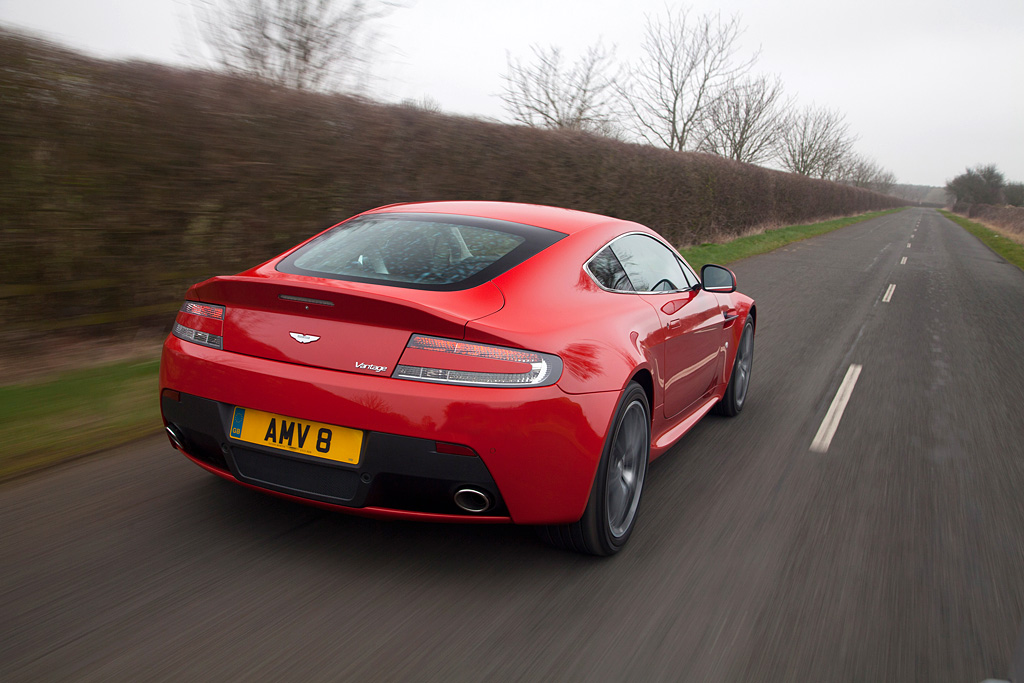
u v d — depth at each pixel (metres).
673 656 2.12
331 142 6.74
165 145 5.30
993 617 2.49
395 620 2.20
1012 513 3.47
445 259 2.65
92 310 5.07
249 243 6.10
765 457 4.06
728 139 33.59
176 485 3.11
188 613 2.16
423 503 2.32
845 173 76.19
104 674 1.86
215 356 2.42
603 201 13.41
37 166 4.61
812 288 12.68
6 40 4.39
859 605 2.51
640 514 3.17
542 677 1.98
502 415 2.19
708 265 3.99
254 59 10.47
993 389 6.09
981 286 14.79
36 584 2.28
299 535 2.71
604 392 2.46
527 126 11.02
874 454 4.24
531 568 2.59
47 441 3.52
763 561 2.79
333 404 2.22
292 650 2.02
